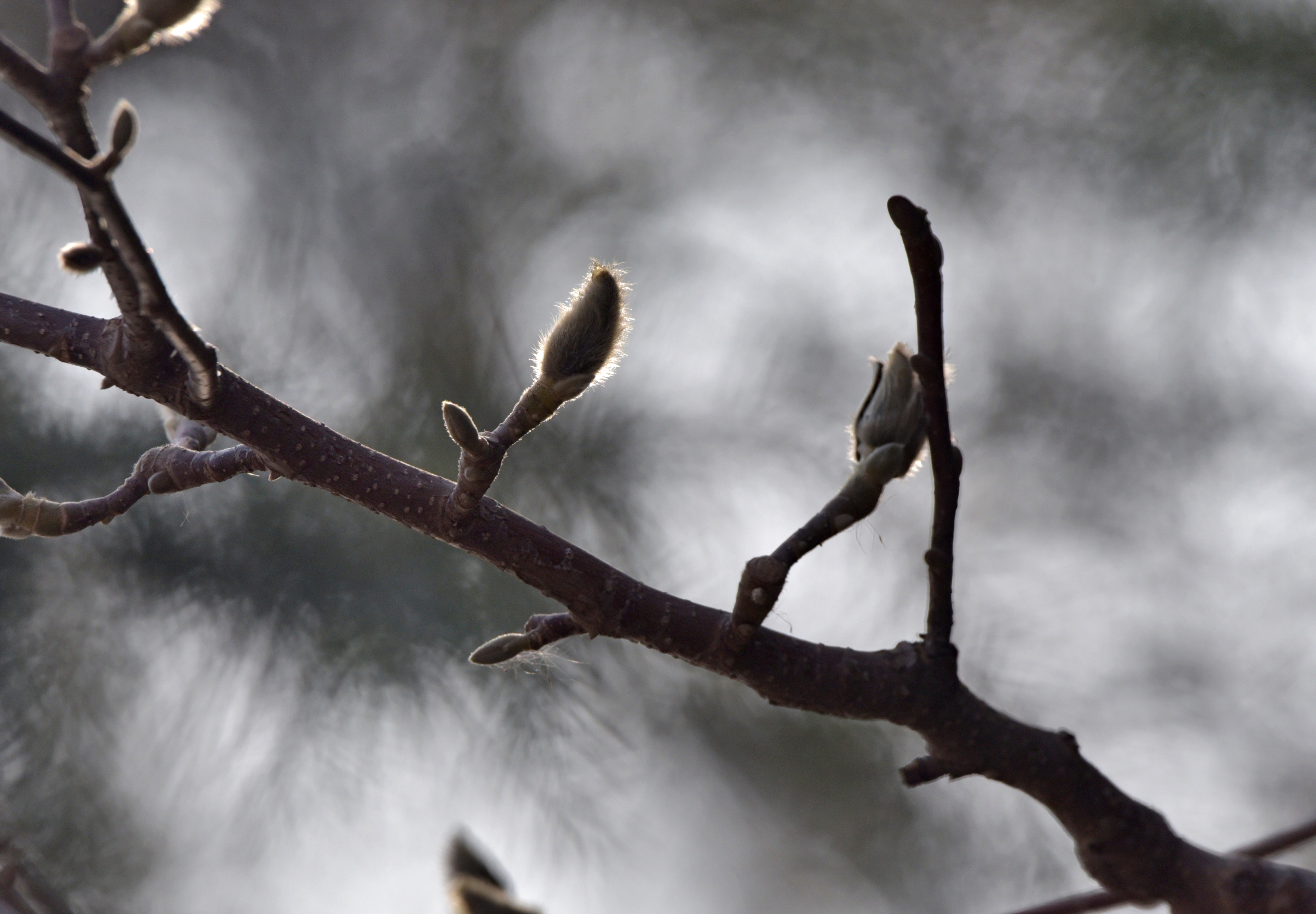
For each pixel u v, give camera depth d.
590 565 0.92
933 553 0.92
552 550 0.92
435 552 2.09
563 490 2.26
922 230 0.89
